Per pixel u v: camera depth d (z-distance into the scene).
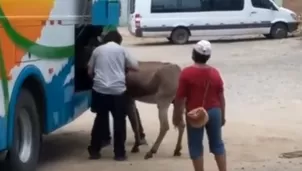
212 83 7.77
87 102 10.77
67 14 9.74
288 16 32.59
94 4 10.41
